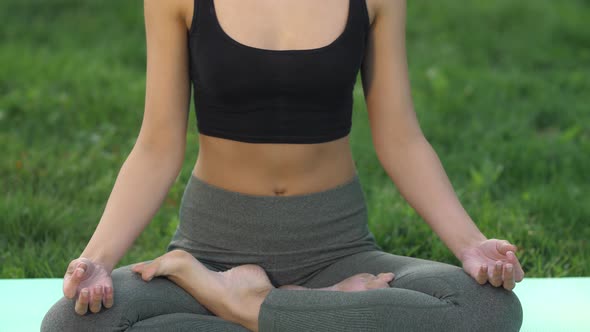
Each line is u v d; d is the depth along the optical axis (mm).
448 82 7957
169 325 2668
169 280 2816
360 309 2658
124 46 8867
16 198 4980
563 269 4387
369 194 5426
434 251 4438
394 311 2654
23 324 3273
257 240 3039
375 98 3143
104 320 2621
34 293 3609
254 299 2834
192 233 3117
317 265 3078
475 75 8219
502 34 9898
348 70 2975
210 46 2908
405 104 3129
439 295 2756
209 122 3023
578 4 11297
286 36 2926
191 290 2805
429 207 3035
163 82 2990
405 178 3094
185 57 3018
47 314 2703
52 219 4793
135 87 7457
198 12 2922
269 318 2723
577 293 3625
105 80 7656
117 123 6672
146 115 2998
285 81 2904
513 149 6172
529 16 10438
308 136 2992
